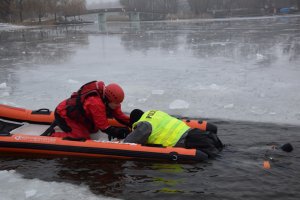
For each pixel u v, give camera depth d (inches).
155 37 876.0
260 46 598.9
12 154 186.2
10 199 144.3
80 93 190.1
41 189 150.8
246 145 191.2
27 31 1317.7
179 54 544.4
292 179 154.8
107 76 385.7
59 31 1263.5
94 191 148.6
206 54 533.0
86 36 978.7
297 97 287.1
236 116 245.0
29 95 309.0
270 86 324.2
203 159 171.2
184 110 261.6
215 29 1091.9
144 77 376.2
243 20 1755.7
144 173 162.9
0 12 1962.4
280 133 210.4
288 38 715.4
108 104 190.1
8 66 462.0
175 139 180.4
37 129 211.9
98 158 177.8
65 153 180.9
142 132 178.7
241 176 157.9
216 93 305.7
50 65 467.8
